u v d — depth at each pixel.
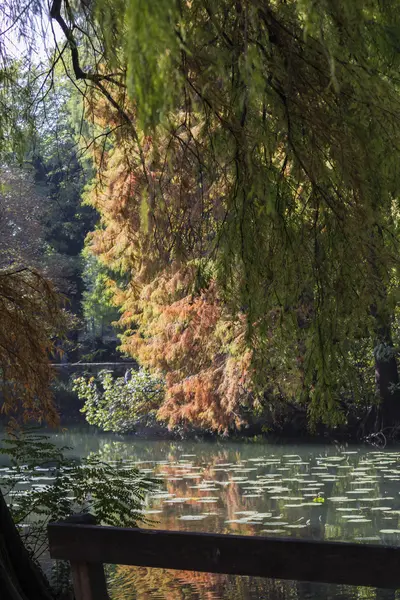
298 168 4.04
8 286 5.88
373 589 6.19
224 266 4.20
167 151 4.14
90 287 36.59
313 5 3.00
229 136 3.94
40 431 25.03
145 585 6.52
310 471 14.46
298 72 3.87
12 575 4.49
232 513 9.96
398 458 16.36
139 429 23.83
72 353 36.03
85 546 3.36
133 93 2.26
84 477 6.67
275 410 20.50
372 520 9.43
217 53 3.50
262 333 4.39
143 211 3.08
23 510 6.27
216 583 6.51
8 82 4.87
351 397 19.59
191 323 15.80
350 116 3.90
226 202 4.30
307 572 2.99
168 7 2.19
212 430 22.09
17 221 31.03
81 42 4.48
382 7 3.82
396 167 3.84
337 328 4.30
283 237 4.15
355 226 4.09
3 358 5.85
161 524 9.29
